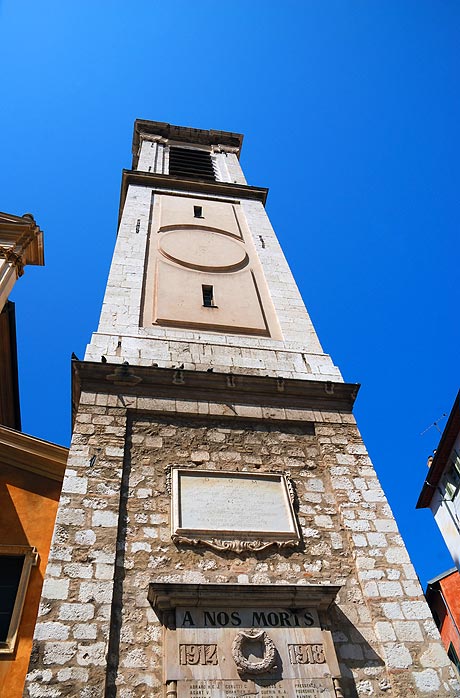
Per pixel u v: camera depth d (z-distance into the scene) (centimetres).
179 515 936
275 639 796
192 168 2686
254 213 2117
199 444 1077
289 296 1625
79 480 944
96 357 1222
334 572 917
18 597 928
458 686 793
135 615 802
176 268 1650
